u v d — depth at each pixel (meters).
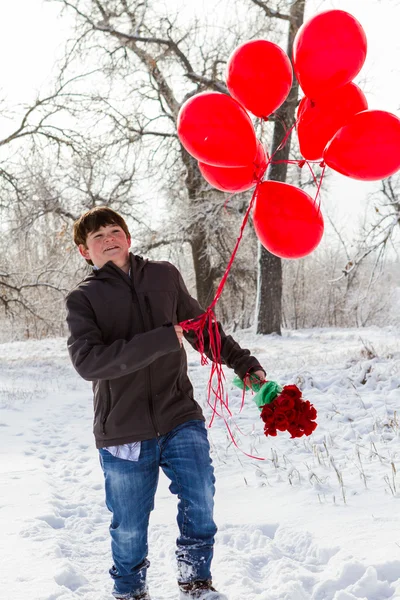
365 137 2.94
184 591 3.08
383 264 17.36
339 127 3.21
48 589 3.45
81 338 3.01
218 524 4.57
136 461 3.07
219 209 26.03
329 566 3.71
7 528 4.57
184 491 3.07
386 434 6.70
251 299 30.78
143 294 3.18
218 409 9.63
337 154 3.02
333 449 6.48
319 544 3.99
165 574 3.93
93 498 5.64
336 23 3.03
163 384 3.11
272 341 22.17
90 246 3.27
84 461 7.28
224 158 3.09
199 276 28.80
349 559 3.66
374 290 34.06
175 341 2.91
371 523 4.23
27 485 5.87
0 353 26.14
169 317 3.21
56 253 29.19
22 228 25.80
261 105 3.27
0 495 5.50
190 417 3.15
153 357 2.89
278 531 4.33
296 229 3.28
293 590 3.36
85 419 10.02
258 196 3.38
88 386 14.17
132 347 2.86
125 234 3.32
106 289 3.14
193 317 3.38
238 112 3.08
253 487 5.48
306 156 3.35
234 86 3.27
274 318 23.92
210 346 3.31
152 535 4.52
